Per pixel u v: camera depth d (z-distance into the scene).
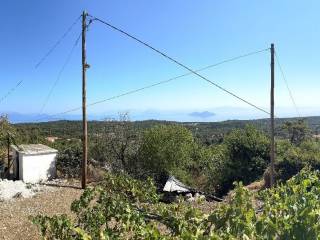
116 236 6.40
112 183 10.30
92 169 24.89
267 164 34.72
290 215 5.46
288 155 27.09
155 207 8.44
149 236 4.99
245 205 5.78
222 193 34.34
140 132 31.48
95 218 8.07
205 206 12.66
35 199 18.22
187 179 32.03
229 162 35.31
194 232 5.40
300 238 4.92
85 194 9.48
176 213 7.11
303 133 53.50
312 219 5.03
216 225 5.48
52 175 24.09
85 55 21.28
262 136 36.09
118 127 30.62
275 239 5.08
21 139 29.16
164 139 31.09
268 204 6.24
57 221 7.64
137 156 30.81
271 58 17.72
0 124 25.36
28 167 23.16
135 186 10.21
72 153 26.03
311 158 26.39
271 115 17.77
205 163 36.75
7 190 19.56
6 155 26.25
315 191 7.06
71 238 6.92
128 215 6.92
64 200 18.09
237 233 5.00
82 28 21.00
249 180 34.41
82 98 21.41
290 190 7.11
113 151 30.05
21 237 12.41
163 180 30.86
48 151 23.89
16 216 14.98
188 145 32.88
